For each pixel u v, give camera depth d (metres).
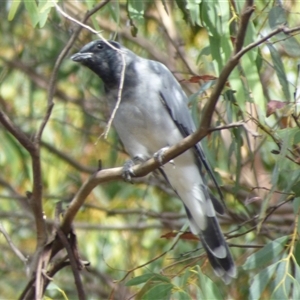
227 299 10.40
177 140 9.20
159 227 12.83
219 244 8.74
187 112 9.30
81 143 13.62
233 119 8.86
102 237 13.02
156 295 7.56
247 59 7.83
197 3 8.12
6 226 13.48
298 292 7.32
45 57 13.46
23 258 8.00
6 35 13.61
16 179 12.77
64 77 13.22
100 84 13.30
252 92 7.80
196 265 8.01
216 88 6.45
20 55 13.41
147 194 13.47
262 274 7.58
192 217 9.18
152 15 13.54
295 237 7.93
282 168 7.61
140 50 13.93
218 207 9.09
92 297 12.73
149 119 9.07
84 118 13.61
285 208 11.41
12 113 13.59
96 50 9.24
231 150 8.91
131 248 12.93
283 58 11.02
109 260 12.84
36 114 13.73
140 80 9.12
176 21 13.53
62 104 13.86
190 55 13.62
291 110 7.84
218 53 8.05
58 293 12.18
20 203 13.50
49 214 13.09
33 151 7.34
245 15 6.23
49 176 13.45
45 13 7.85
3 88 13.73
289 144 7.76
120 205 13.48
